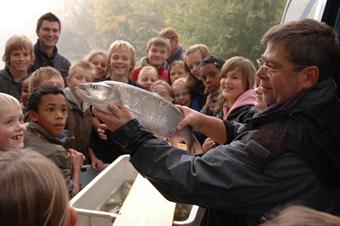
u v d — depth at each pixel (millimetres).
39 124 2100
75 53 5684
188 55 3744
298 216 610
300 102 1130
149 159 1169
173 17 5809
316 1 2592
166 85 3633
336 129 1104
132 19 5781
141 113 1423
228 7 5602
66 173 2014
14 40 3574
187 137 1566
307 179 1077
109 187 2059
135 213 1573
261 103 2184
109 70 3627
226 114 2627
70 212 966
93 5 5738
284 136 1096
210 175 1106
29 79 2934
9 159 868
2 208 791
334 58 1167
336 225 584
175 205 1684
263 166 1081
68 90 2828
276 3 5422
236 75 2529
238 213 1139
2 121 1738
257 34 5473
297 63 1126
